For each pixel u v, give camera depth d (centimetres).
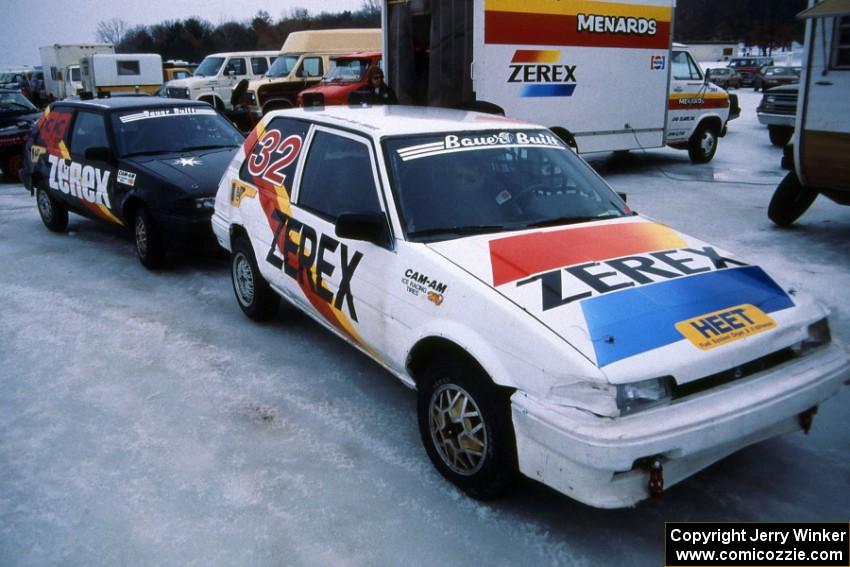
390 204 368
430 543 301
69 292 659
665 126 1274
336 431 397
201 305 615
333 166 427
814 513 316
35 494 342
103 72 2542
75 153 820
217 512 325
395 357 356
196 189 669
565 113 1115
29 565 292
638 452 255
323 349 514
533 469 282
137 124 784
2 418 419
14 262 770
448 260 332
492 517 317
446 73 1041
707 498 328
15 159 1411
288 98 1917
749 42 6825
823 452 365
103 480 353
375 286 366
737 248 732
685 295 305
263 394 445
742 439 297
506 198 387
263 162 509
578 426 260
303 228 437
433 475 351
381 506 327
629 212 414
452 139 406
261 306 547
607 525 311
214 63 2142
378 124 416
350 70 1620
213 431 399
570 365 266
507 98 1034
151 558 295
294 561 292
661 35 1215
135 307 613
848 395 425
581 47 1104
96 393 450
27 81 4069
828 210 916
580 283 306
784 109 1507
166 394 446
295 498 334
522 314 289
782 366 302
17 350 522
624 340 274
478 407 308
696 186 1116
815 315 318
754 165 1350
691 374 272
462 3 997
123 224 753
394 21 1100
